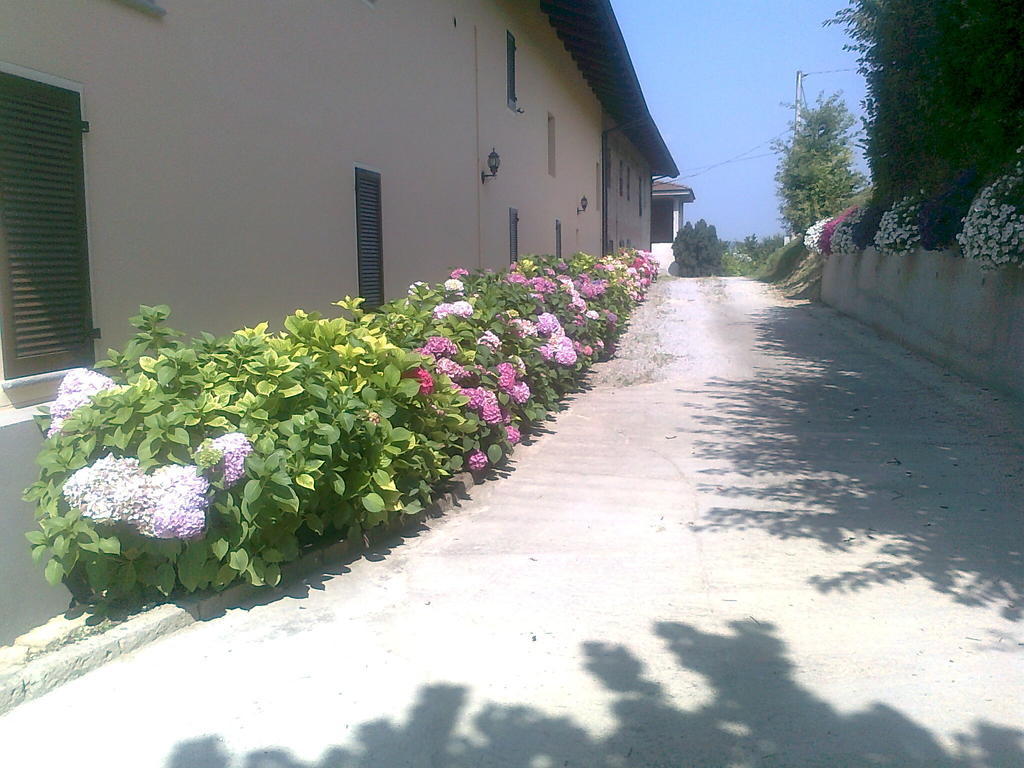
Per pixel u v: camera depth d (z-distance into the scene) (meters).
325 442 4.95
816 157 30.22
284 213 7.66
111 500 4.12
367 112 9.44
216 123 6.61
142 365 4.88
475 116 13.54
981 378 10.56
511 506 6.49
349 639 4.34
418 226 11.05
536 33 17.61
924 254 12.86
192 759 3.36
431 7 11.45
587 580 5.08
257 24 7.17
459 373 6.88
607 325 12.68
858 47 14.48
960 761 3.34
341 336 6.02
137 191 5.71
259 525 4.59
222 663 4.08
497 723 3.63
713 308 19.61
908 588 4.90
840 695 3.82
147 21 5.80
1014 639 4.29
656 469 7.43
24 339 4.68
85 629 4.28
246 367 5.06
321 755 3.40
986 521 5.95
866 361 12.76
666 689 3.88
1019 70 6.87
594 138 26.20
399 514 5.91
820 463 7.48
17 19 4.66
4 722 3.59
